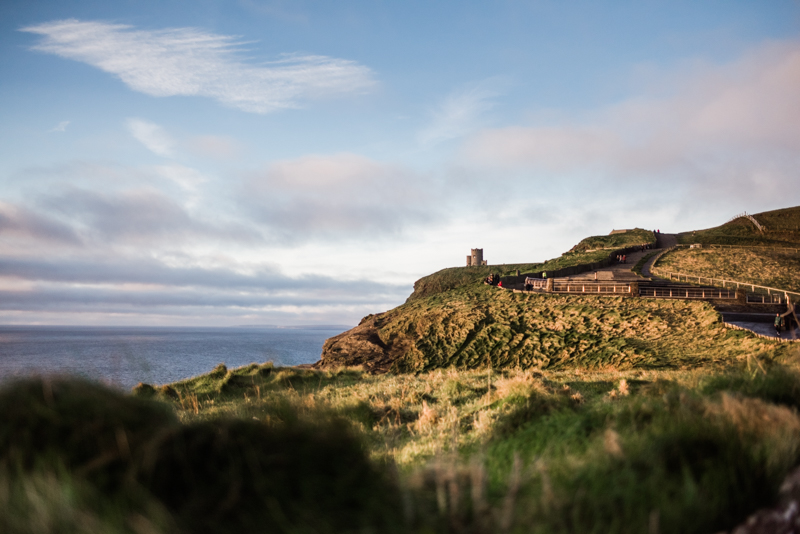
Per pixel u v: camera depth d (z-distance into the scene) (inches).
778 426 157.6
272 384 544.4
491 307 1886.1
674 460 136.3
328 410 182.4
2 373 131.0
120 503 95.1
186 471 106.2
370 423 331.0
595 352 1284.4
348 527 99.6
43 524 85.8
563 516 103.9
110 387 145.6
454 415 314.3
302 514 99.0
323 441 124.6
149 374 208.4
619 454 134.8
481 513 103.5
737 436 151.6
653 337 1293.1
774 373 250.5
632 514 106.7
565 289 2060.8
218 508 97.5
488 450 185.0
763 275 2341.3
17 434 112.0
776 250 3221.0
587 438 176.4
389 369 1632.6
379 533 97.4
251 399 434.0
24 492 93.7
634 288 1734.7
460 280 3892.7
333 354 1908.2
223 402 476.1
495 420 276.1
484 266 4205.2
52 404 121.2
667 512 106.0
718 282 2011.6
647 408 203.3
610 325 1459.2
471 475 122.9
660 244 3941.9
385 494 112.9
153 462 103.6
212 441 114.7
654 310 1513.3
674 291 1800.0
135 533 86.4
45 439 112.2
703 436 151.9
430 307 2132.1
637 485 115.4
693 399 210.2
